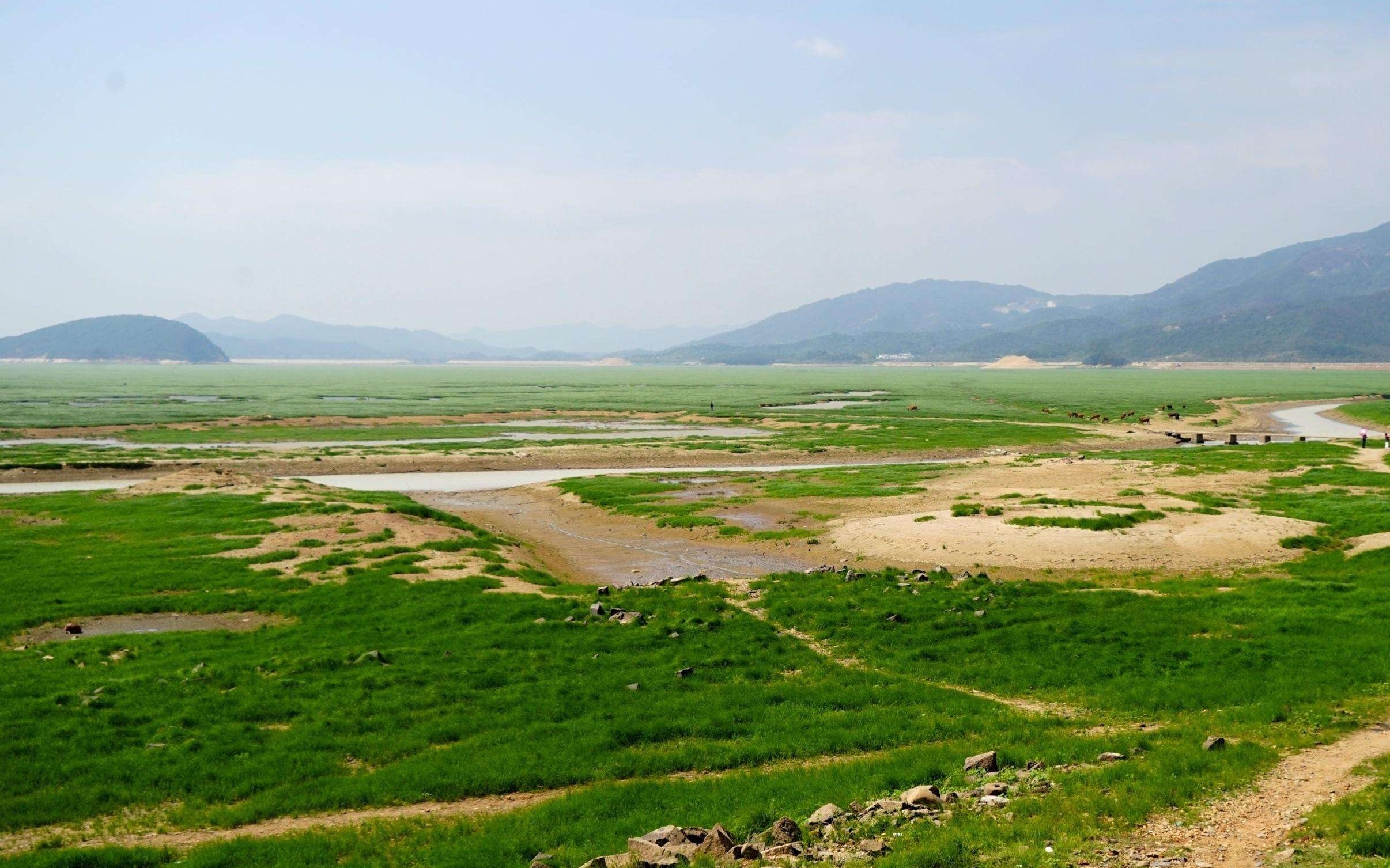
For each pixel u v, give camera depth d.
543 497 72.19
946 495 63.03
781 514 59.69
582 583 43.50
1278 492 59.97
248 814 18.53
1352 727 21.61
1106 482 66.88
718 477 78.00
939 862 14.39
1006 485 67.00
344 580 39.59
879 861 14.59
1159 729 22.55
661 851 15.19
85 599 36.88
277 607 35.62
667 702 25.23
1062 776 18.75
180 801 19.47
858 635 32.44
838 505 61.84
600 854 15.76
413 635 31.67
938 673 28.55
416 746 22.19
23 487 77.38
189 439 112.88
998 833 15.60
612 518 61.59
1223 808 16.44
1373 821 14.73
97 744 21.75
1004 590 37.28
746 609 36.53
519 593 37.31
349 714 24.09
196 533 49.78
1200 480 65.75
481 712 24.38
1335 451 82.94
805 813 17.61
